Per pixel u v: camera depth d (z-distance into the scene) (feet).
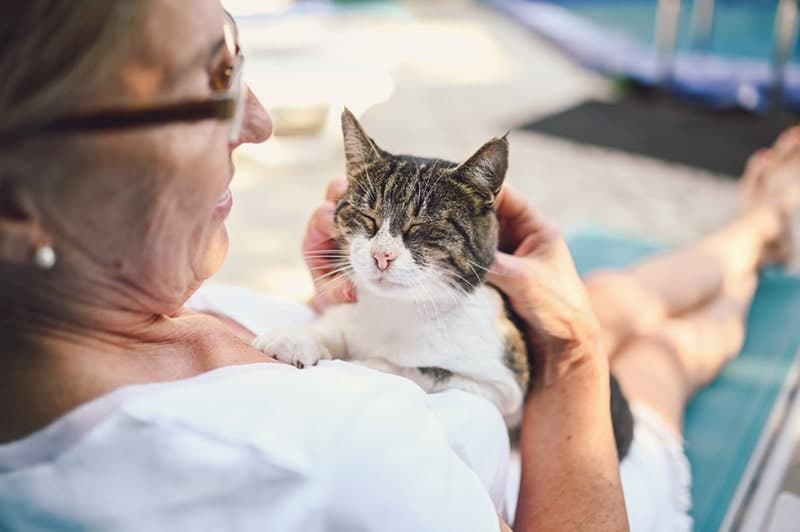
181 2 2.39
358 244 4.43
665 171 14.35
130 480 2.34
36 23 2.09
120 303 2.65
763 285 7.91
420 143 15.67
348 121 4.56
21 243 2.27
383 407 2.64
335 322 4.27
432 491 2.56
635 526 4.08
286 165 14.28
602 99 19.17
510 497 3.98
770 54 22.68
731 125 17.22
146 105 2.30
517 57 23.16
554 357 4.03
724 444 5.52
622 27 26.78
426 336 4.06
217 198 2.74
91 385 2.53
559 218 12.29
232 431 2.34
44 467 2.37
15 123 2.10
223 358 2.95
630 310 6.21
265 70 14.02
